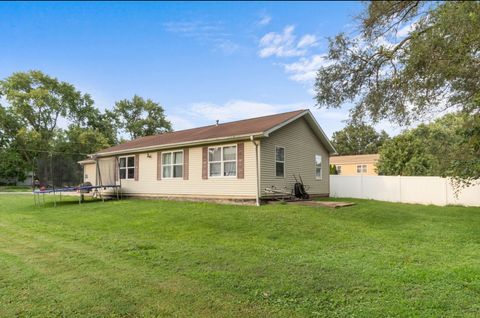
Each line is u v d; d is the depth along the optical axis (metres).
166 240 6.83
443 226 8.53
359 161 34.50
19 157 37.34
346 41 7.63
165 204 12.66
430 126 23.72
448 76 5.99
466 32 5.08
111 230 8.05
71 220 9.82
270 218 8.94
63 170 16.55
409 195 16.53
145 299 3.74
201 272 4.69
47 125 40.28
